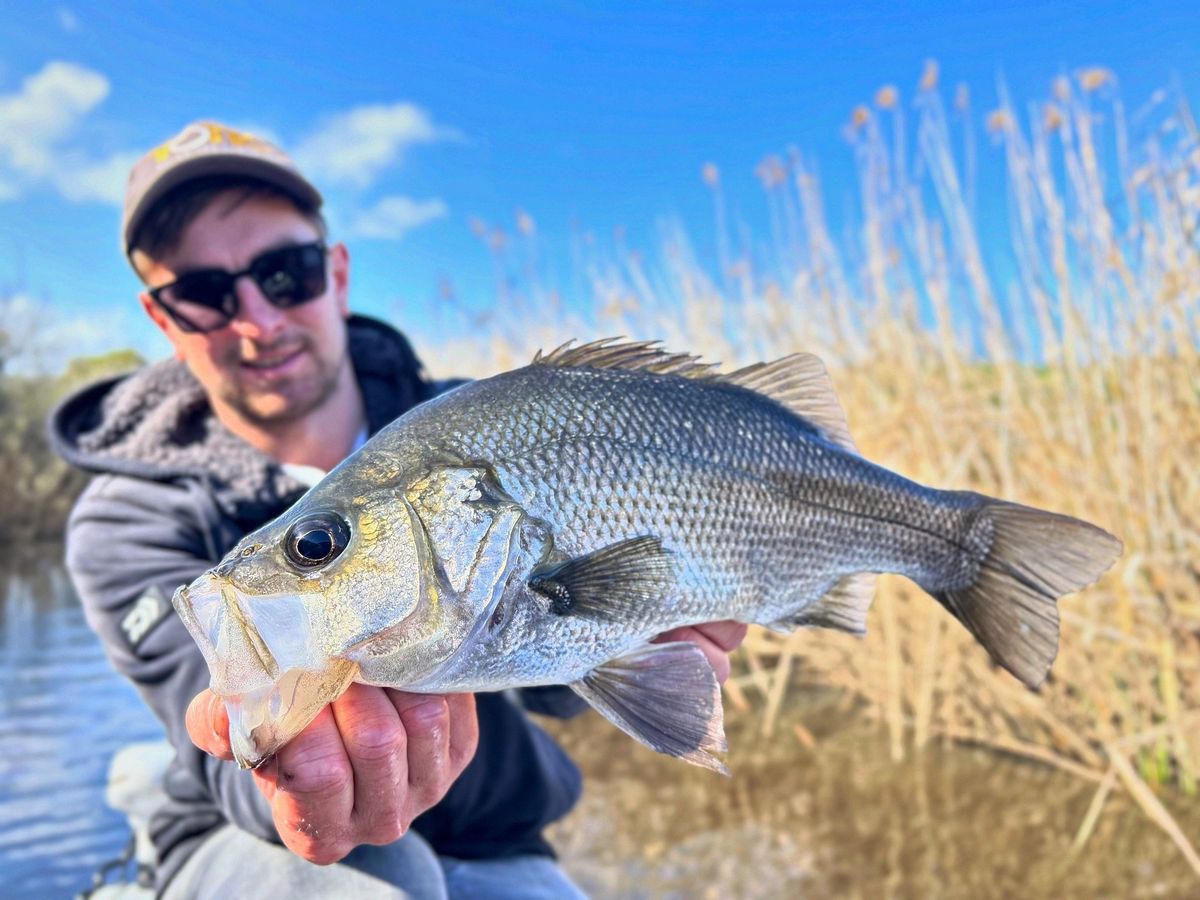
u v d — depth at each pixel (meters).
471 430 0.45
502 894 0.63
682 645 0.48
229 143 0.71
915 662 1.30
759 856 0.95
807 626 0.54
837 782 1.13
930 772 1.15
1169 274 1.09
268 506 0.71
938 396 1.29
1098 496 1.12
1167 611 1.06
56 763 1.27
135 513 0.68
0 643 2.09
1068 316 1.15
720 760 0.46
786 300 1.50
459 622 0.43
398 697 0.42
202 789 0.63
